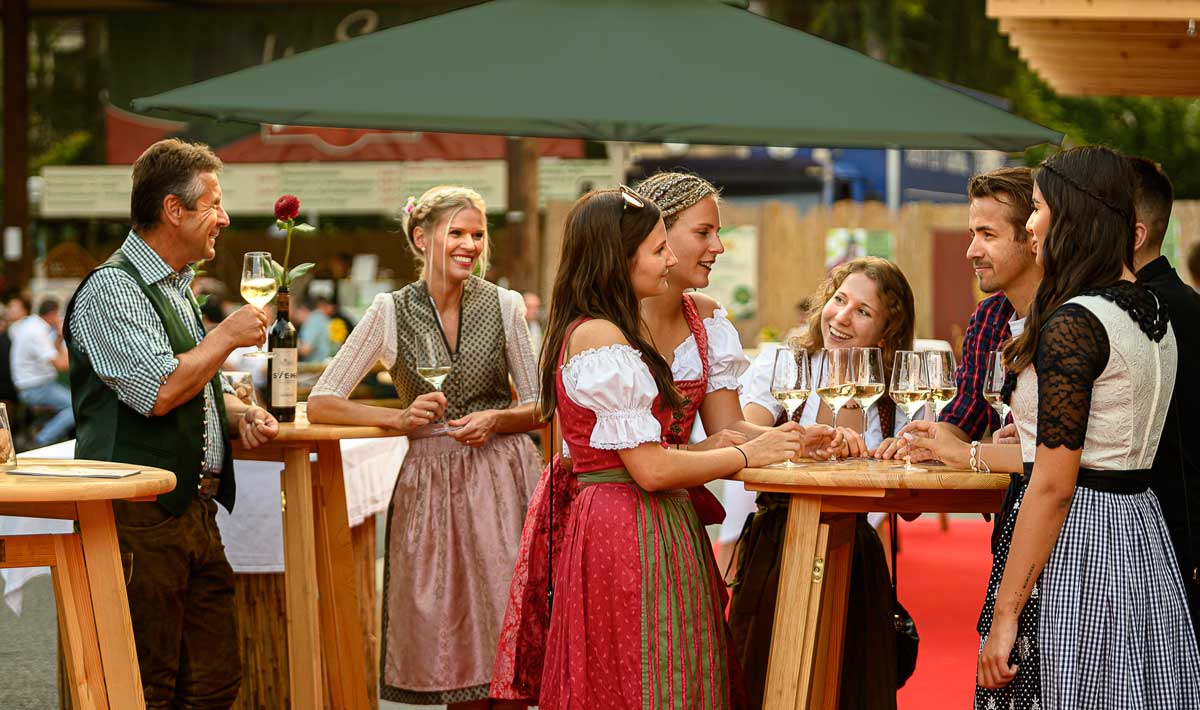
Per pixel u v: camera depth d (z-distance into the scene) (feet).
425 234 16.17
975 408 14.23
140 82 57.82
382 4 56.13
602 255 12.10
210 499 14.52
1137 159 12.28
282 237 59.26
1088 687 10.64
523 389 16.62
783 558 12.09
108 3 56.80
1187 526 11.29
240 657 16.05
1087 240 10.80
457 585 15.87
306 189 55.88
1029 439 11.21
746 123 16.85
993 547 11.62
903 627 14.66
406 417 15.07
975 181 13.08
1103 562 10.64
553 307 12.46
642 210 12.19
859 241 52.80
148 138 57.98
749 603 14.26
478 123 19.83
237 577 16.88
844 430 13.10
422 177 55.52
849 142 19.97
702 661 12.01
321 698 14.80
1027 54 27.66
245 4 56.75
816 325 15.58
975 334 14.29
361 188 55.67
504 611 15.76
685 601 11.98
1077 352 10.50
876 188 58.44
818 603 11.93
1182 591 10.94
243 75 17.79
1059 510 10.62
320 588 15.81
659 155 57.41
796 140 20.18
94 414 13.61
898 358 12.83
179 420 13.60
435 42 18.15
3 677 20.45
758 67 17.92
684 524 12.24
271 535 16.71
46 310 50.78
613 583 11.85
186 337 13.88
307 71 17.69
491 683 14.57
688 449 13.01
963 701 18.58
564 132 20.26
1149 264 12.08
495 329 16.38
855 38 73.56
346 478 17.66
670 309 13.60
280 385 15.42
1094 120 89.97
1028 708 11.00
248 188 56.18
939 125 17.29
